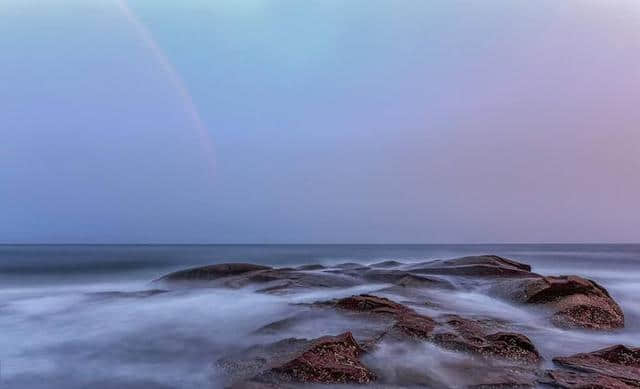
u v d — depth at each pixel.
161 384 9.32
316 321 12.58
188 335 12.87
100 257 71.06
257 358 9.72
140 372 10.05
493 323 12.71
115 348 11.84
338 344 9.17
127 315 15.38
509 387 8.00
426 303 15.33
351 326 11.95
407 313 12.88
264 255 82.81
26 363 10.74
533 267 45.84
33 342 12.50
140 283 27.12
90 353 11.47
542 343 11.26
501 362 9.17
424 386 8.10
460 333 10.80
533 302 14.73
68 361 10.87
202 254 89.56
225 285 19.53
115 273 36.19
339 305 13.81
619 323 13.29
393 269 22.73
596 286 15.83
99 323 14.45
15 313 16.42
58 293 21.52
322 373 8.24
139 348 11.81
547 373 8.51
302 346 9.59
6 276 33.16
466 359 9.30
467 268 20.92
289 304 15.54
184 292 18.69
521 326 12.81
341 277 19.95
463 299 16.45
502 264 22.22
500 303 15.73
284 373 8.36
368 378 8.27
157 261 57.56
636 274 36.00
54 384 9.44
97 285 26.02
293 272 21.11
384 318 12.43
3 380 9.66
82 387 9.27
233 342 12.02
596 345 11.30
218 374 9.53
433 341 10.20
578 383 7.80
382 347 9.92
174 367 10.32
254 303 16.27
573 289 14.84
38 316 15.77
